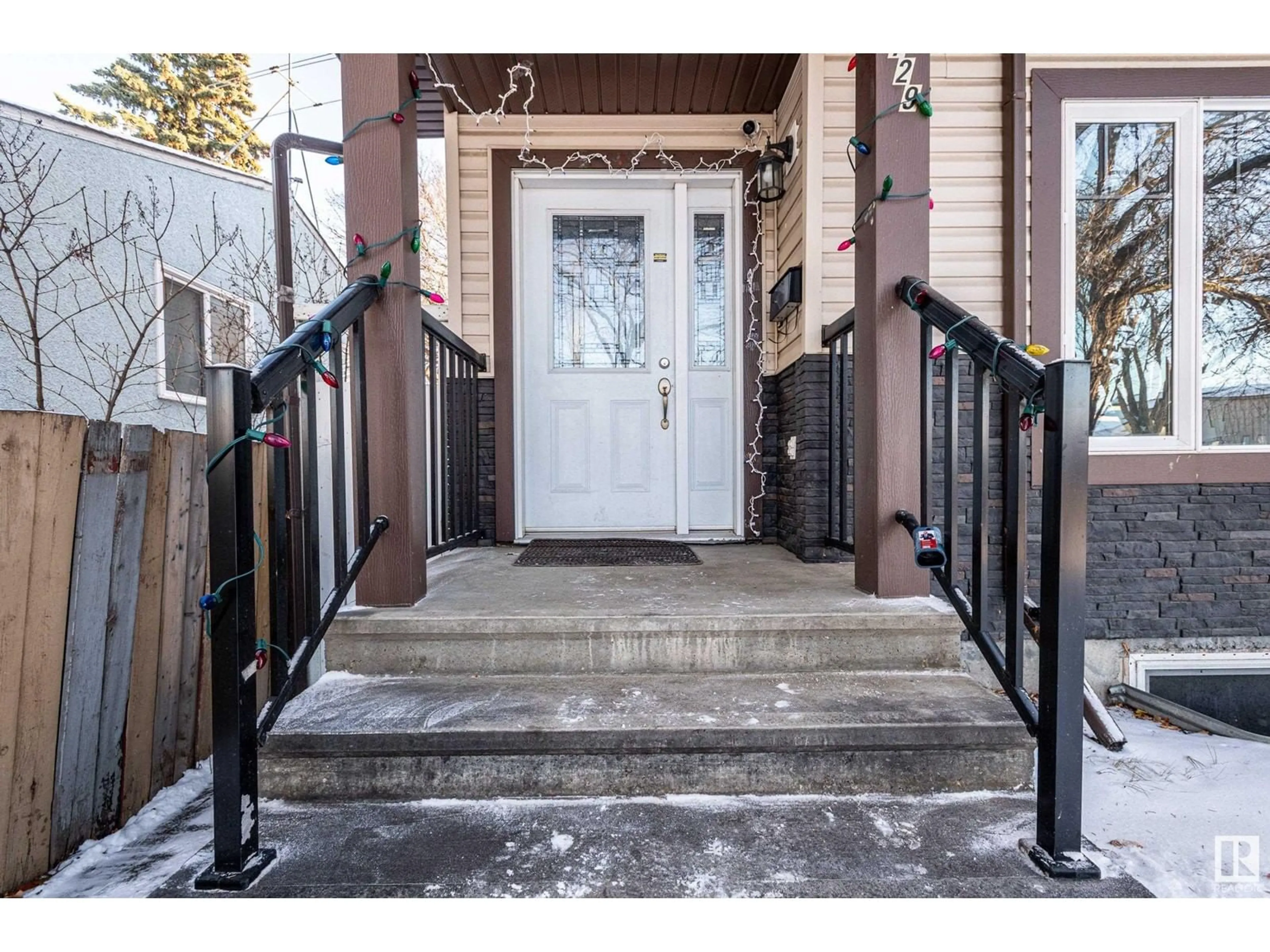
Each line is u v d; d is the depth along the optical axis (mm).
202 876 1135
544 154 3412
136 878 1430
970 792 1456
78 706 1567
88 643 1594
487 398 3438
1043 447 1183
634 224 3545
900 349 1963
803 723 1438
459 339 2949
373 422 1867
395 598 1876
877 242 1965
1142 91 2766
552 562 2740
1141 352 2840
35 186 3660
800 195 2918
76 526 1565
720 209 3521
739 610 1833
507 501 3414
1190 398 2783
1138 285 2840
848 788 1451
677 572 2498
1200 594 2729
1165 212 2820
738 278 3438
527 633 1758
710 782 1448
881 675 1754
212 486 1125
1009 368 1311
